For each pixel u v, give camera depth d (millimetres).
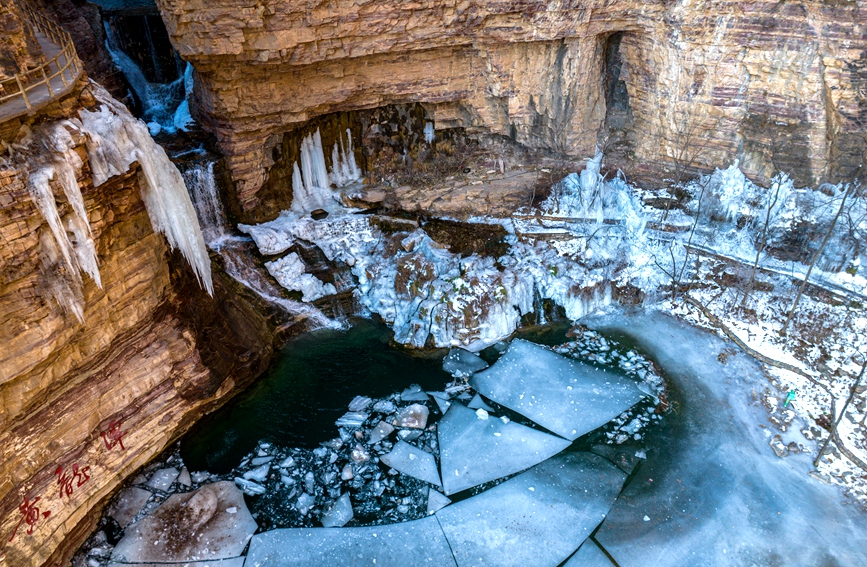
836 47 22875
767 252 26094
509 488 19016
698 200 27453
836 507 18422
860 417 20953
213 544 17172
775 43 23922
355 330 25641
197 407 19906
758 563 16922
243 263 24922
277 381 22844
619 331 25516
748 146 26375
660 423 21359
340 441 20531
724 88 25672
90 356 15656
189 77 26641
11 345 13180
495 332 25234
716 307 25750
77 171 14062
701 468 19734
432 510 18312
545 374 23391
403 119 29453
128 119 16172
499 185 29406
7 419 13641
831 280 24641
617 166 29547
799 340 23844
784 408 21703
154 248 17281
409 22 24031
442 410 21844
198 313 19625
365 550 17125
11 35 14312
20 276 13078
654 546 17359
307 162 27906
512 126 29688
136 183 16219
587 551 17219
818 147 24719
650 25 25922
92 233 14797
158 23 27125
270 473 19422
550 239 27797
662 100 27375
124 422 17109
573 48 26391
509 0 24172
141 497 18281
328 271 26703
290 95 24500
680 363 23875
